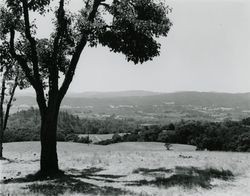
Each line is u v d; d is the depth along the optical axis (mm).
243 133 68750
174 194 13586
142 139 95000
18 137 78312
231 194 14297
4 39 17750
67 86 17922
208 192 14453
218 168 21703
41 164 17703
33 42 17594
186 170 20703
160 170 20844
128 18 16828
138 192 13602
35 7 17422
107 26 17812
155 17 18250
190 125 87250
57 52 17812
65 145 59781
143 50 18891
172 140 88562
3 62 18062
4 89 29438
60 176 16969
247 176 19844
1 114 29906
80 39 17688
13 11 17141
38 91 17688
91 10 17672
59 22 17562
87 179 16844
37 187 14031
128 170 20812
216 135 74688
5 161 26625
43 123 17734
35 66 17625
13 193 12711
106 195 12672
